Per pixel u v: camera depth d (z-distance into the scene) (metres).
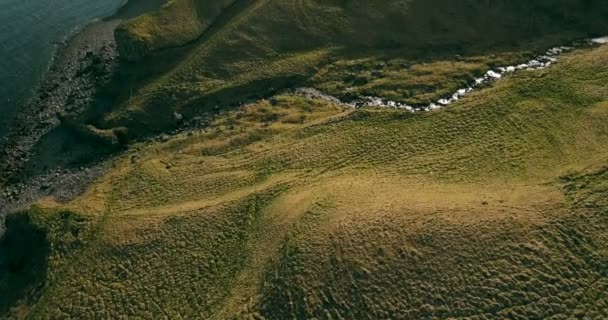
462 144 54.72
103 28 84.12
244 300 43.59
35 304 48.44
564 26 70.44
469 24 71.06
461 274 41.44
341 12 73.12
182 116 65.56
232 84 67.75
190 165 59.12
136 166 60.22
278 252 45.69
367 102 63.41
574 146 51.97
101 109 67.94
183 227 51.12
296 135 60.03
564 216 44.09
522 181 48.72
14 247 54.88
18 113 70.50
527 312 39.19
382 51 69.62
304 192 51.78
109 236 52.12
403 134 57.62
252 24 73.06
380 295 41.19
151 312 45.34
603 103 56.03
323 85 66.75
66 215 55.06
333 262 43.31
